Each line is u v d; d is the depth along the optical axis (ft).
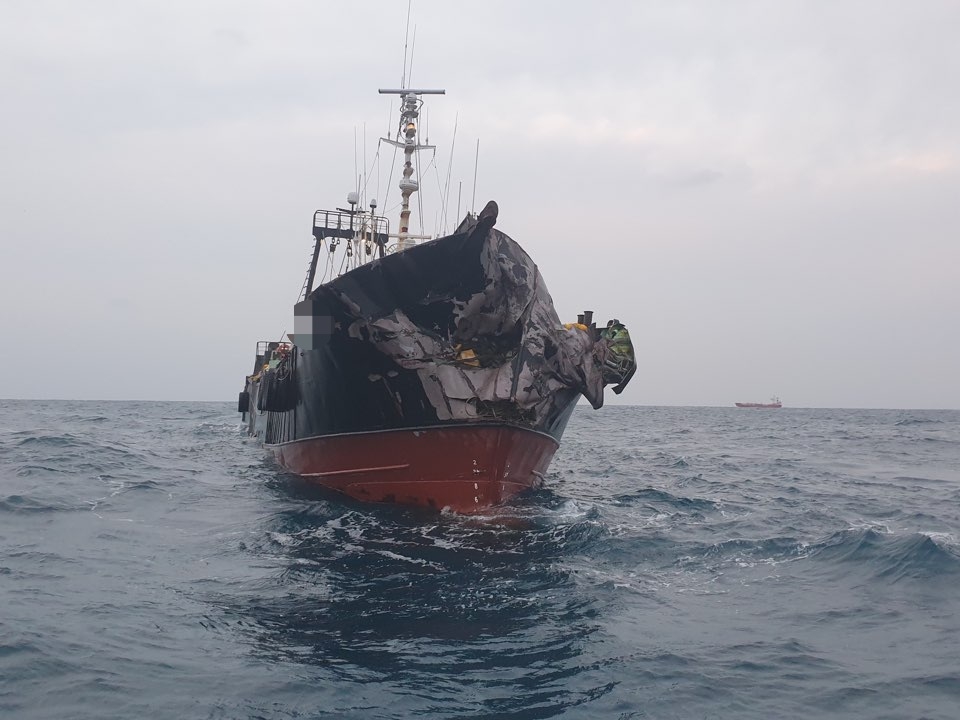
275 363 95.96
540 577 38.96
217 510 58.39
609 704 24.30
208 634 30.25
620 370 63.67
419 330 54.19
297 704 23.98
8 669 25.98
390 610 33.47
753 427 257.55
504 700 24.52
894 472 100.53
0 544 45.09
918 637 30.63
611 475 87.71
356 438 59.77
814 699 24.85
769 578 39.55
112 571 39.68
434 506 56.49
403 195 78.54
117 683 25.30
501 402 54.03
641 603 34.94
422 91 78.18
